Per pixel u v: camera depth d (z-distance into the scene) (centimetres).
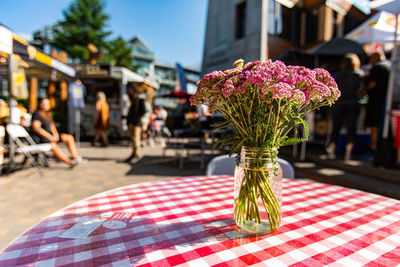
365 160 519
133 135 576
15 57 441
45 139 479
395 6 325
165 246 78
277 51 903
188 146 607
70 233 85
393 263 70
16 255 71
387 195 338
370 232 90
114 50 2850
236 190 95
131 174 453
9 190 349
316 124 671
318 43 907
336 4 239
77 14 2517
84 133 1102
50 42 2578
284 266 68
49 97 1141
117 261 69
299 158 600
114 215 103
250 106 86
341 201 127
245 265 68
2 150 473
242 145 95
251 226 89
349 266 68
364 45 746
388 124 421
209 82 95
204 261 70
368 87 495
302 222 99
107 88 1205
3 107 518
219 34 1125
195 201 124
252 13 912
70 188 363
